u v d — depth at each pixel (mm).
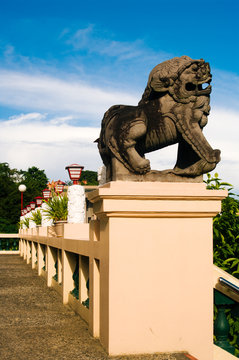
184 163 3832
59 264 7191
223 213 5105
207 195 3508
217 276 3719
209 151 3615
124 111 3709
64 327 4438
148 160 3543
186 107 3641
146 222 3443
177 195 3432
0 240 20156
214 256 4848
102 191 3270
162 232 3475
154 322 3395
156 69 3697
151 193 3367
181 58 3711
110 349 3297
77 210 8008
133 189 3338
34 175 65188
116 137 3564
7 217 46250
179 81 3629
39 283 8477
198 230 3572
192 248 3541
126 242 3389
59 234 8352
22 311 5422
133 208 3357
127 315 3346
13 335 4102
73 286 6055
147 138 3688
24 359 3287
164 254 3465
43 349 3559
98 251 3811
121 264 3365
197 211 3506
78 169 8203
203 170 3619
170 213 3463
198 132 3629
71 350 3504
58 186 11258
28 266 12898
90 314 4137
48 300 6336
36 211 15352
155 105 3670
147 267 3416
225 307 3801
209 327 3518
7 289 7523
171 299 3449
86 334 4086
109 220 3379
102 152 3891
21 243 18016
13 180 61469
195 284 3520
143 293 3391
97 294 3969
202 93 3656
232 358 3668
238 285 3719
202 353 3477
